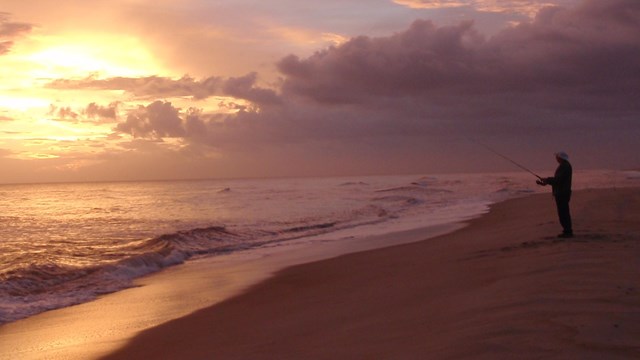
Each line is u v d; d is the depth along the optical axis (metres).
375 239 18.53
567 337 5.16
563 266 8.60
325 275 12.20
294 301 9.66
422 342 5.75
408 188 56.59
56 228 26.17
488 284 8.40
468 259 11.62
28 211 38.16
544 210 24.41
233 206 39.22
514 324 5.75
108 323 8.95
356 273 12.04
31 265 13.31
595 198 25.72
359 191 60.12
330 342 6.42
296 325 7.67
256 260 15.22
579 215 17.97
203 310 9.59
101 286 12.05
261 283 11.80
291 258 15.23
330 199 45.19
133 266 14.01
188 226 26.17
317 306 8.93
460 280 9.23
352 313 7.96
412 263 12.49
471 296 7.62
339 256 14.99
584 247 10.52
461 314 6.67
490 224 20.84
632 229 13.70
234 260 15.42
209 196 56.75
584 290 6.85
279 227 23.78
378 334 6.43
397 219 25.77
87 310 9.93
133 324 8.81
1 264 14.13
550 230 14.78
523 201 32.09
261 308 9.38
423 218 25.61
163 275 13.39
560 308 6.15
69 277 12.73
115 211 37.12
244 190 72.62
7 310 9.88
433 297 8.13
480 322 6.10
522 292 7.12
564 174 12.55
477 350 5.11
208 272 13.62
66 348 7.63
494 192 46.50
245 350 6.68
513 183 66.06
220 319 8.80
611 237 12.05
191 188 93.31
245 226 24.56
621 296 6.47
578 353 4.73
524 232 15.56
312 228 23.09
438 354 5.20
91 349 7.53
